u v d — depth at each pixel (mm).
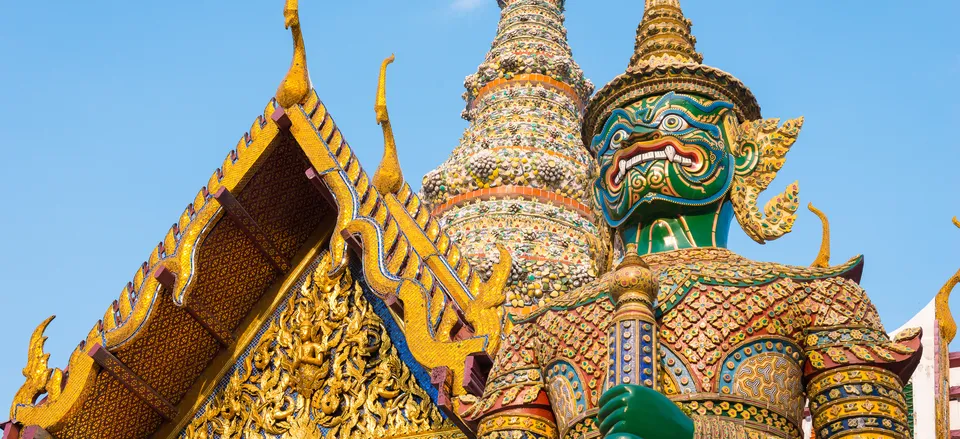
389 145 10328
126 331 10398
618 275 6875
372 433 9586
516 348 7789
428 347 8508
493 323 8523
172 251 10617
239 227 10648
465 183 15398
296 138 10164
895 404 6840
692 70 8367
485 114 16609
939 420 7812
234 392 10633
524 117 16234
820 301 7254
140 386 10688
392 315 9336
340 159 9961
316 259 10766
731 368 7023
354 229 9516
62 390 10469
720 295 7219
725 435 6645
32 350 10742
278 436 10125
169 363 10805
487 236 14539
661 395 6348
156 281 10516
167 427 10938
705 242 8133
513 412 7562
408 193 10328
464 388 8227
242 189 10617
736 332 7109
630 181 8219
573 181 15383
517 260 13914
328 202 10297
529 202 15078
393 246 9273
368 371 9867
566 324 7527
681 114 8227
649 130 8148
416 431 9422
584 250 14688
